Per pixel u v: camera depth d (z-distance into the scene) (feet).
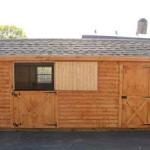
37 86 52.39
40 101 52.31
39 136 49.44
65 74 52.03
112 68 52.08
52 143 46.09
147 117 52.80
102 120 52.47
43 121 52.49
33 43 57.82
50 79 52.29
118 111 52.47
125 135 50.19
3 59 51.08
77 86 52.16
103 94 52.31
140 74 52.34
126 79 52.31
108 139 48.08
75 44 57.26
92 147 44.32
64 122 52.47
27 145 45.11
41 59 51.16
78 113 52.37
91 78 52.11
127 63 52.13
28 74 52.16
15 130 52.44
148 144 45.70
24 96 52.26
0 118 52.31
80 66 51.90
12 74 51.85
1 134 50.34
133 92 52.49
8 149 43.45
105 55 51.72
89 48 55.21
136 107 52.65
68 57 51.16
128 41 60.44
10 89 52.03
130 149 43.52
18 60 51.37
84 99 52.31
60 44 57.26
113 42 59.11
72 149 43.52
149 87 52.54
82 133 51.24
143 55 52.29
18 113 52.31
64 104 52.34
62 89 52.16
